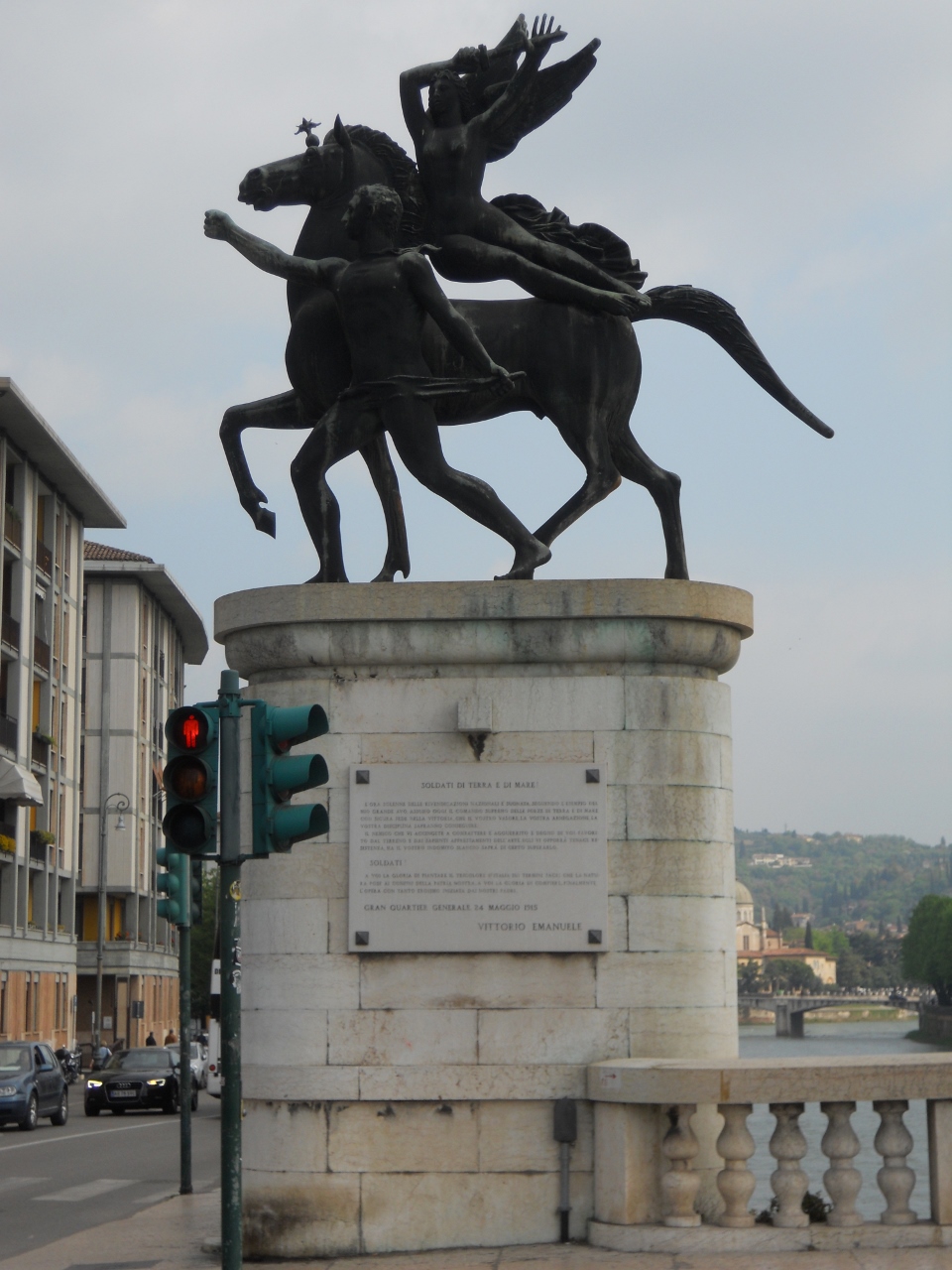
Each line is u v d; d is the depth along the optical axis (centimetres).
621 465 1099
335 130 1100
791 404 1123
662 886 967
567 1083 945
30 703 5419
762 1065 878
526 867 967
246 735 770
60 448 5397
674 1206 876
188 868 1606
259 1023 974
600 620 989
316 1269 893
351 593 993
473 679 989
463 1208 937
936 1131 869
